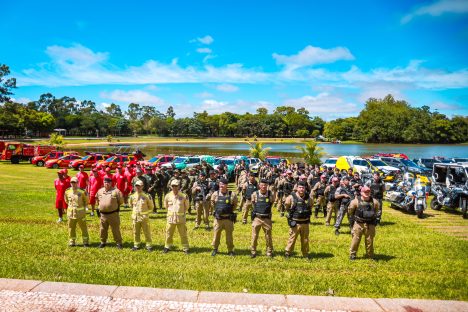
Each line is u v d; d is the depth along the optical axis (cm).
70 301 562
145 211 866
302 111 17238
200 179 1189
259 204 824
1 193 1755
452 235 1117
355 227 824
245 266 760
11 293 584
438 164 1709
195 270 720
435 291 634
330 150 8219
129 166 1578
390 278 701
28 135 10969
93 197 1310
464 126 11319
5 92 7862
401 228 1202
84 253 831
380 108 12962
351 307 556
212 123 15288
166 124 14862
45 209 1391
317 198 1389
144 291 598
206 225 1170
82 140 10281
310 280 676
